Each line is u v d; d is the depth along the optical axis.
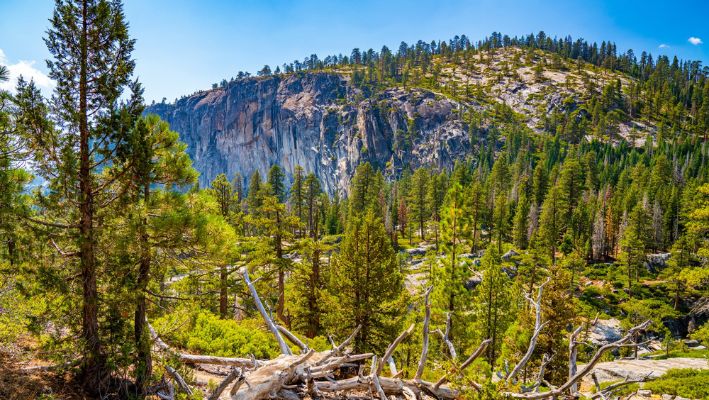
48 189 8.18
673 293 53.34
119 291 8.41
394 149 182.88
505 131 167.62
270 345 15.48
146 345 8.67
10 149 7.89
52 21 8.07
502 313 24.61
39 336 8.22
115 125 8.60
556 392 8.27
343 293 20.81
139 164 8.55
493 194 86.75
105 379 8.58
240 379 6.87
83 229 8.29
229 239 9.60
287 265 25.55
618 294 55.38
